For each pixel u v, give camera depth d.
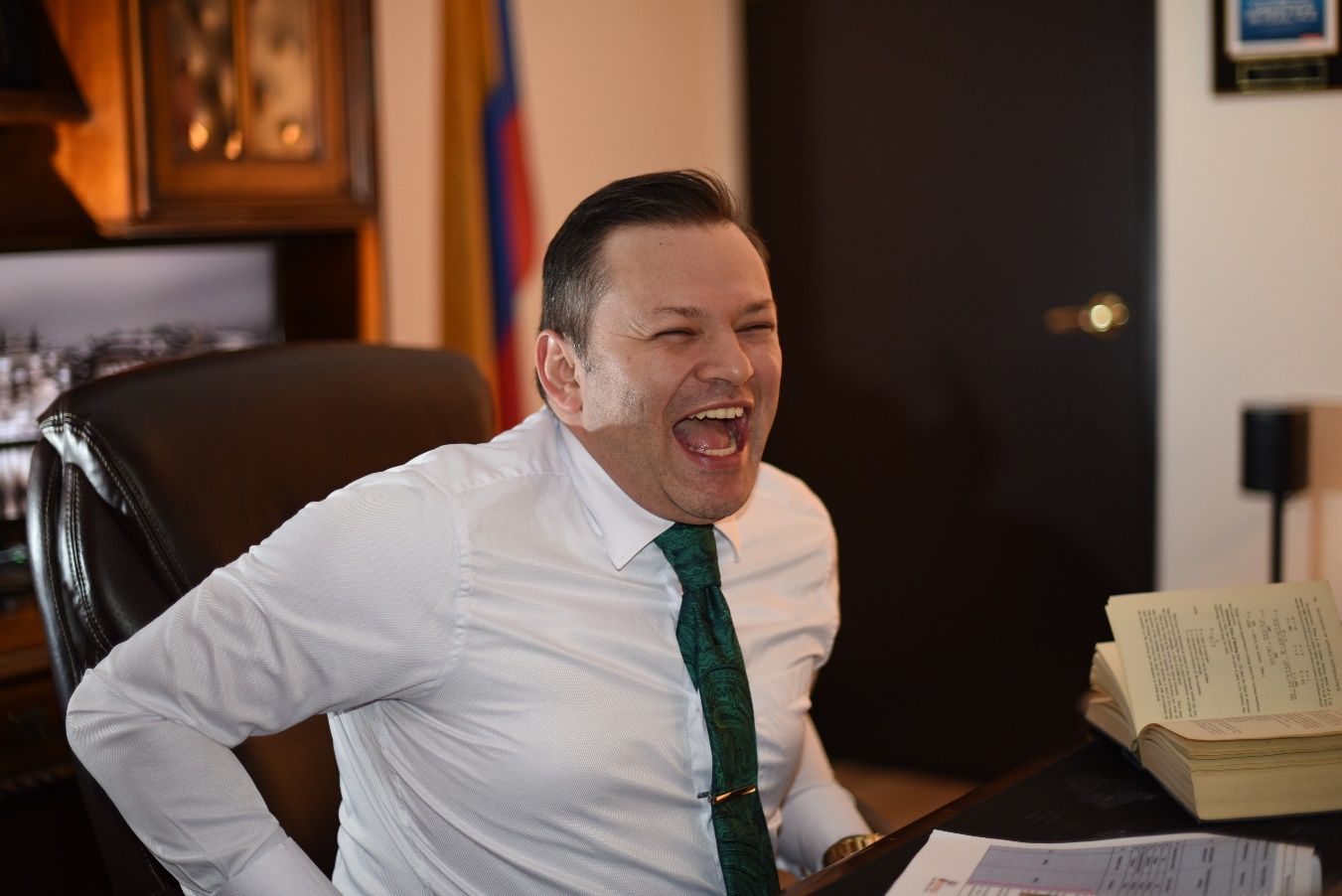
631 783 1.19
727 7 3.53
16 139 2.19
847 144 3.37
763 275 1.21
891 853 1.04
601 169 3.33
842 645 3.51
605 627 1.22
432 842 1.23
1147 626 1.21
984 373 3.24
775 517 1.40
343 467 1.49
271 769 1.33
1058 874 0.99
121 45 2.03
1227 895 0.95
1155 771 1.14
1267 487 2.55
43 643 1.98
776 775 1.34
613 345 1.17
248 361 1.50
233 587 1.12
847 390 3.44
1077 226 3.08
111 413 1.36
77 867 2.01
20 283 2.22
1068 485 3.16
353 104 2.31
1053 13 3.06
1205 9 2.82
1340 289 2.76
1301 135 2.76
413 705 1.22
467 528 1.18
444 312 2.69
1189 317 2.93
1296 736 1.07
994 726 3.33
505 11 2.68
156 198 2.07
